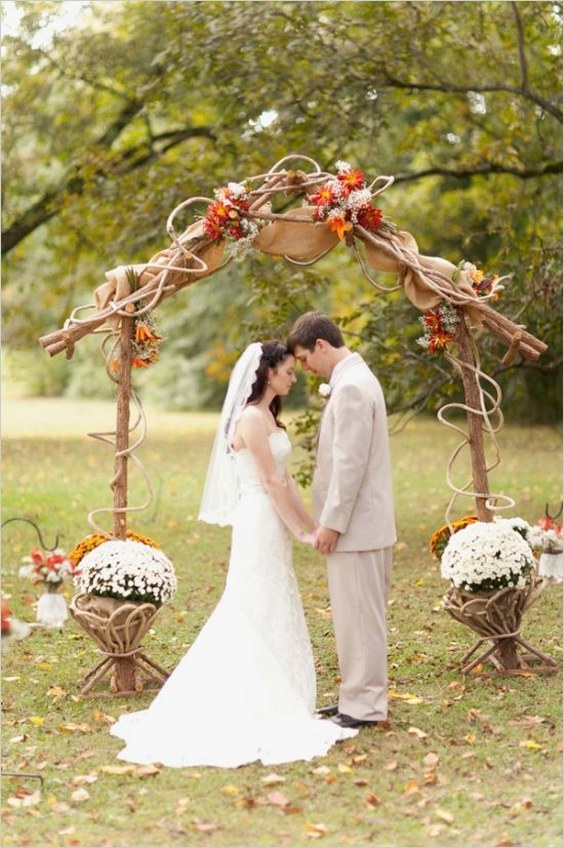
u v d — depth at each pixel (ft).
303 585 27.09
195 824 12.99
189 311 94.84
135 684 18.51
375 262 19.22
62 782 14.37
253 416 16.89
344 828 12.92
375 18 33.19
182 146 53.47
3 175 52.75
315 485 16.79
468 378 19.36
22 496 41.88
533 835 12.57
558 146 37.65
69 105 51.57
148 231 36.52
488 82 38.73
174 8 33.65
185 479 47.91
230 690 16.05
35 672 19.71
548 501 38.50
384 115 34.53
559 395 65.87
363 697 16.40
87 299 78.18
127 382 18.63
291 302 30.83
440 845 12.41
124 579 17.79
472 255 57.57
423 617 23.47
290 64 32.48
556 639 21.31
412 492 42.68
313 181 19.01
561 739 15.67
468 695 17.87
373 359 30.73
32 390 120.57
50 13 45.42
